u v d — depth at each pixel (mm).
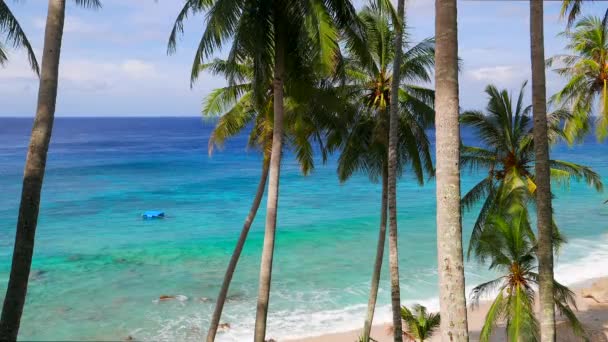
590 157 99188
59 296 24359
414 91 18391
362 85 18156
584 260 32938
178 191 59531
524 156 19625
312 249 34969
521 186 18500
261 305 15680
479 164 20172
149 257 32219
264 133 17875
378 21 17516
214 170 81375
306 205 51594
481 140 20094
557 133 20266
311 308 24578
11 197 51812
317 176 74625
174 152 116062
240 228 40938
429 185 65062
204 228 40719
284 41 15023
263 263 15641
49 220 42406
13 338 8859
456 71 8148
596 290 25891
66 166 84188
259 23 14125
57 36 9414
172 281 27688
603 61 27500
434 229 41188
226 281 17812
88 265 30109
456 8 8188
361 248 35344
